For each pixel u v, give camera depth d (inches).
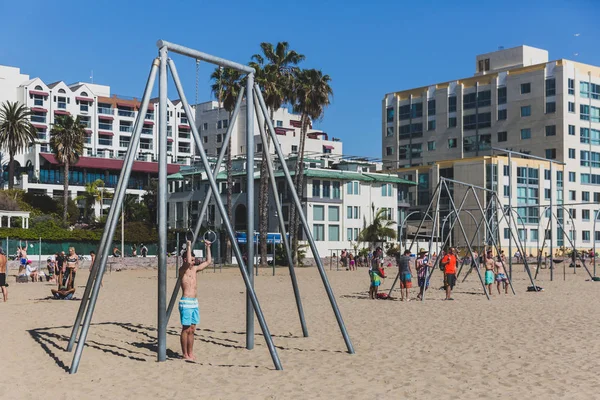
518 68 3764.8
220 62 532.7
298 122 4498.0
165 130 491.5
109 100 4261.8
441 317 738.8
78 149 3137.3
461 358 478.0
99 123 4197.8
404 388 383.6
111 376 427.2
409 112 4244.6
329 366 456.1
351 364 462.3
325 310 820.0
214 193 492.1
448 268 986.1
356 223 3132.4
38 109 3944.4
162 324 479.5
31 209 3147.1
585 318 722.2
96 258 529.3
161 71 491.5
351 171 3257.9
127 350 525.7
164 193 487.8
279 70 2351.1
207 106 4446.4
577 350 508.7
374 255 1005.2
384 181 3260.3
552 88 3641.7
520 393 368.5
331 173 3053.6
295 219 2503.7
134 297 1033.5
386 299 987.9
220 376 425.7
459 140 3973.9
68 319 723.4
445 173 3619.6
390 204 3292.3
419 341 560.4
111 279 1611.7
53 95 4045.3
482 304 903.1
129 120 4313.5
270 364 466.3
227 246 2455.7
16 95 4020.7
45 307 852.0
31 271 1451.8
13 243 2418.8
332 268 2385.6
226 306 877.2
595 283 1437.0
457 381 401.1
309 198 2957.7
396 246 3095.5
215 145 4372.5
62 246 2613.2
